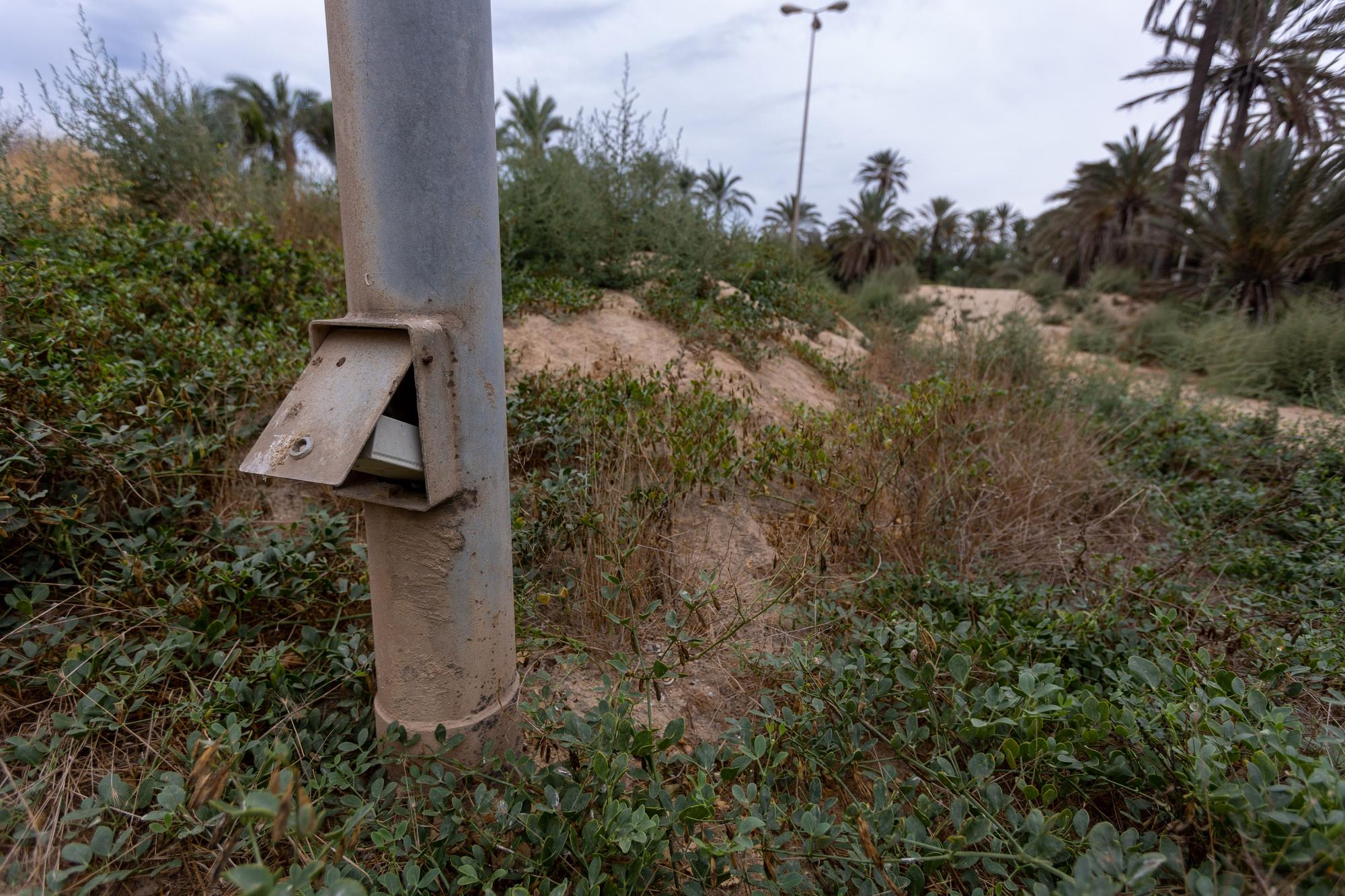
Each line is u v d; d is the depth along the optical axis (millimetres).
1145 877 1157
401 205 1354
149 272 3605
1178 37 16594
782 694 2090
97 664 1696
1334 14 9906
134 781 1533
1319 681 1997
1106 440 4676
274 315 3805
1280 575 2949
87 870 1330
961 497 3281
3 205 3564
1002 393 4438
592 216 5535
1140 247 19188
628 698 1729
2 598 1953
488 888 1280
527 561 2531
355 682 1854
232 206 5020
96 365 2551
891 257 32875
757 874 1506
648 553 2537
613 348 4492
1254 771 1269
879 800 1481
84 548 2094
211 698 1720
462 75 1365
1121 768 1559
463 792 1573
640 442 2920
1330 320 8508
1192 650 2008
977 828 1368
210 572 2045
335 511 2668
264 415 2914
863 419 3783
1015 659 2178
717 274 6219
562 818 1409
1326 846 1071
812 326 6727
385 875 1263
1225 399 6566
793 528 3006
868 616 2479
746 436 3398
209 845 1380
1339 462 4258
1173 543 3324
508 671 1717
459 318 1419
